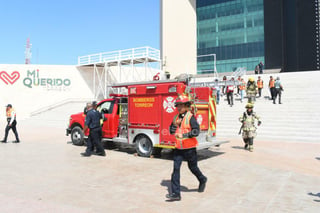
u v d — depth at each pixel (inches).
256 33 1825.8
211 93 338.0
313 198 188.2
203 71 1998.0
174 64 1752.0
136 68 1250.6
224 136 507.2
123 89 380.8
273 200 184.1
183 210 166.6
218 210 166.6
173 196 181.6
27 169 267.0
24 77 1078.4
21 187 210.7
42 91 1105.4
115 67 1227.2
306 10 1688.0
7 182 223.9
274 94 613.6
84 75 1171.9
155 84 323.0
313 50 1657.2
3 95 1043.9
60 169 267.6
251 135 356.2
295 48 1731.1
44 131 629.6
